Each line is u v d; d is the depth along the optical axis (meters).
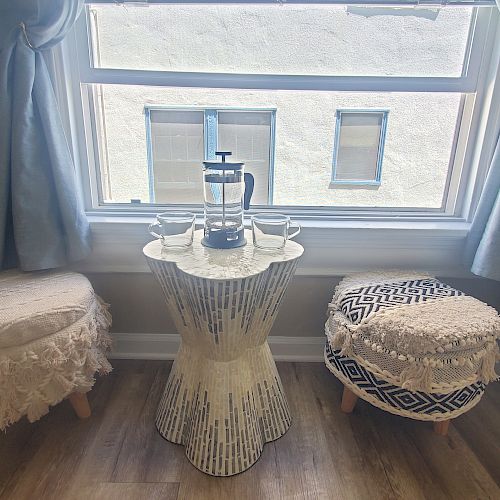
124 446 1.19
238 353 1.11
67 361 1.09
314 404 1.40
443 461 1.16
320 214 1.59
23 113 1.19
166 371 1.58
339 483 1.08
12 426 1.26
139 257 1.50
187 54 1.38
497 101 1.38
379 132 1.51
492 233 1.28
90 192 1.53
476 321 1.07
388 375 1.09
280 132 1.51
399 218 1.58
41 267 1.29
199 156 1.54
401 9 1.33
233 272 0.97
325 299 1.59
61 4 1.16
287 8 1.33
